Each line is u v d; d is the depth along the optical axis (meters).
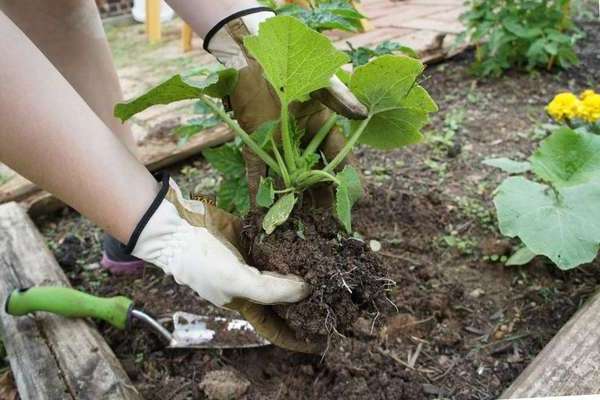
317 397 1.16
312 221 0.99
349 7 1.31
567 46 2.64
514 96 2.50
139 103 0.89
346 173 0.96
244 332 1.29
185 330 1.31
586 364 1.02
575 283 1.40
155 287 1.55
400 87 0.93
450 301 1.37
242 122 1.09
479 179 1.86
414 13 3.90
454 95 2.56
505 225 1.31
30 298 1.29
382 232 1.61
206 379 1.20
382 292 0.95
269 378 1.22
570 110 1.58
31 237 1.67
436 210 1.70
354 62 1.39
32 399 1.14
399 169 1.96
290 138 0.98
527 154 1.98
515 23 2.62
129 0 4.85
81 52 1.43
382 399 1.14
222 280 0.86
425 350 1.26
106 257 1.62
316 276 0.90
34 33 1.37
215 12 1.01
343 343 1.24
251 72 1.03
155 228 0.84
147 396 1.22
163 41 3.88
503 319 1.32
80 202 0.80
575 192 1.32
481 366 1.21
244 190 1.24
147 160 2.06
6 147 0.74
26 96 0.73
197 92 0.92
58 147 0.75
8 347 1.29
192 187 1.96
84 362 1.20
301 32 0.72
